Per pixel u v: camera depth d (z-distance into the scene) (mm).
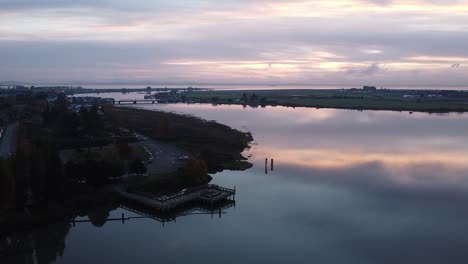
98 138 136250
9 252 64500
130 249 66312
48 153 83125
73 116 141125
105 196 84500
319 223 75312
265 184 100562
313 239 68625
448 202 86062
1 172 67562
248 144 154000
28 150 80688
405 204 84938
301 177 106500
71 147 123312
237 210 83062
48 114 159875
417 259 61531
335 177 106125
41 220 72438
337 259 61656
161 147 134375
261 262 60875
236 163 121500
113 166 89688
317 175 108250
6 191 68375
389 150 140875
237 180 104312
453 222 75250
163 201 81688
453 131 187125
